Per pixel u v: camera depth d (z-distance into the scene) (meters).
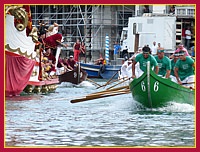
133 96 63.53
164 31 150.50
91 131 49.09
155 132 48.84
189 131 49.38
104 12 171.75
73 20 173.25
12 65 71.50
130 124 52.78
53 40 92.44
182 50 63.25
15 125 51.56
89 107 65.06
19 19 71.69
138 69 76.19
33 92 80.44
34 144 43.69
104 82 124.06
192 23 164.25
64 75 105.19
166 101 61.38
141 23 150.75
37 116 57.12
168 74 63.38
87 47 171.88
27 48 73.75
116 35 173.62
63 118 56.12
